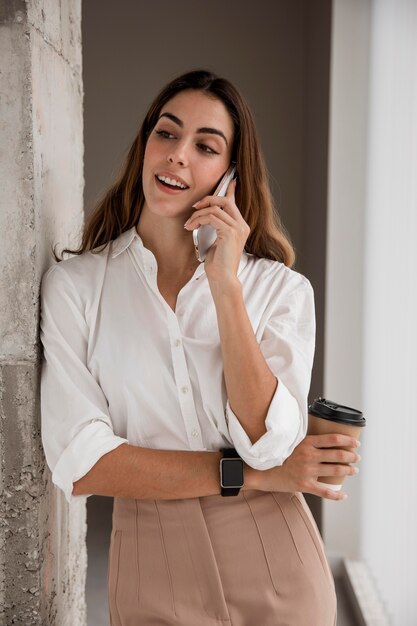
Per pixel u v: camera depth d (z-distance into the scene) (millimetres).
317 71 4520
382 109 3518
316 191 4496
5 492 1802
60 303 1756
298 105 5543
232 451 1749
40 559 1858
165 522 1744
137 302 1779
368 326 3828
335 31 3818
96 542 4355
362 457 3928
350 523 4008
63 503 2205
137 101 5539
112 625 1778
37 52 1772
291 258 2002
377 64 3639
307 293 1894
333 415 1817
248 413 1679
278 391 1690
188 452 1730
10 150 1709
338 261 3928
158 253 1825
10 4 1668
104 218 1934
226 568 1730
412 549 2801
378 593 3496
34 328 1763
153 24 5504
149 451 1708
